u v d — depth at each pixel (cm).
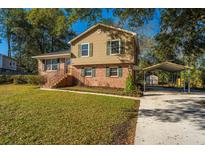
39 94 1138
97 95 1200
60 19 952
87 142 420
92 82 1791
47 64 2145
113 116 661
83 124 550
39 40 3647
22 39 3541
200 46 1162
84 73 1838
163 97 1286
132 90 1345
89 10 959
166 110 807
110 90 1530
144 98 1212
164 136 472
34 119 586
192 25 1028
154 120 633
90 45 1770
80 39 1830
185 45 1201
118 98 1110
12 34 3516
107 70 1717
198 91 1844
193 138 459
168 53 1355
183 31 1109
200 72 2420
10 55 3741
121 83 1647
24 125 523
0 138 429
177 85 2580
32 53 3634
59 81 1703
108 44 1683
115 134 476
